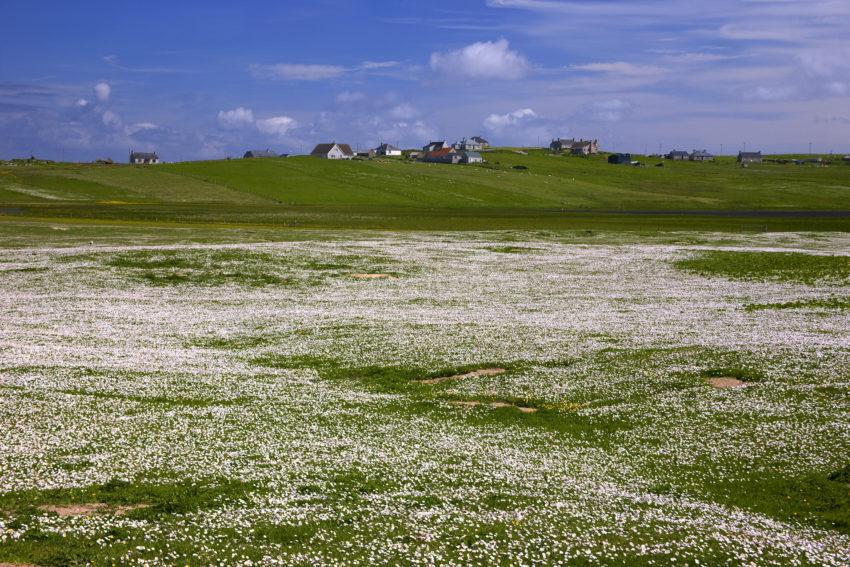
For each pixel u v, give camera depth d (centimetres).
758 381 3353
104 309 5119
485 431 2805
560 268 7469
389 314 5125
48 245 7850
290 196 18925
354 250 8144
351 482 2192
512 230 10875
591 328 4588
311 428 2742
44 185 17988
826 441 2628
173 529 1812
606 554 1761
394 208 17025
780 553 1806
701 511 2070
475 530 1869
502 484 2236
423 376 3619
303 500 2039
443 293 6094
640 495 2189
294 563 1652
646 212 16638
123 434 2559
